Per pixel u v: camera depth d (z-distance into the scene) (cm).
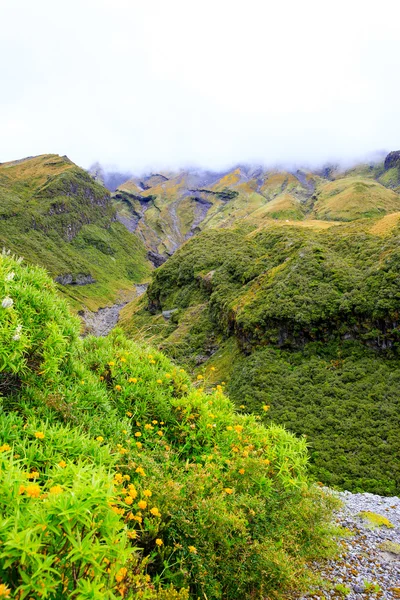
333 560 575
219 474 488
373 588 514
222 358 4341
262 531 441
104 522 243
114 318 10450
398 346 3047
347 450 2280
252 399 3039
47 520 226
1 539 210
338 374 3120
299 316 3569
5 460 275
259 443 613
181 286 7394
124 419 551
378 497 1148
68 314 660
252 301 4281
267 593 396
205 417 604
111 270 17788
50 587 199
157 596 297
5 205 15238
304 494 529
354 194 17062
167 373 698
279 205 19575
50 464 343
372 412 2559
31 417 415
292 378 3197
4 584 206
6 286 522
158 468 446
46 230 16175
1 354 425
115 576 241
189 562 367
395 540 714
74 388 530
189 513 399
